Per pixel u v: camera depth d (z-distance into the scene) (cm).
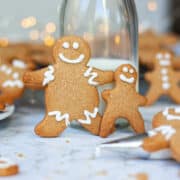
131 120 56
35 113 70
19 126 61
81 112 55
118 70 56
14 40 105
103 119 55
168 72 76
